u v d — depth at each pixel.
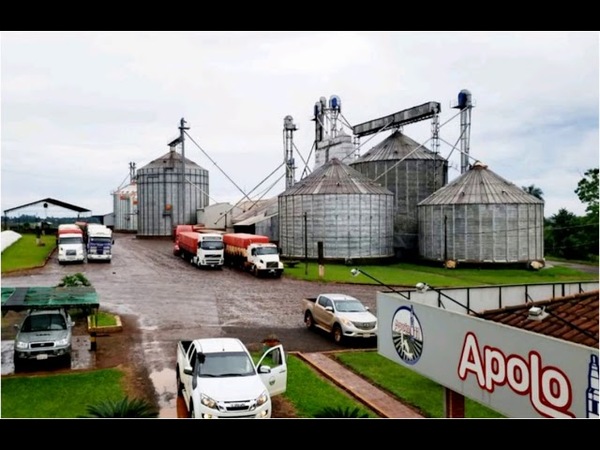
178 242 58.94
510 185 55.91
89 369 19.11
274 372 14.88
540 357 9.59
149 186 89.94
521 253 53.22
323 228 55.91
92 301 20.53
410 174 68.38
